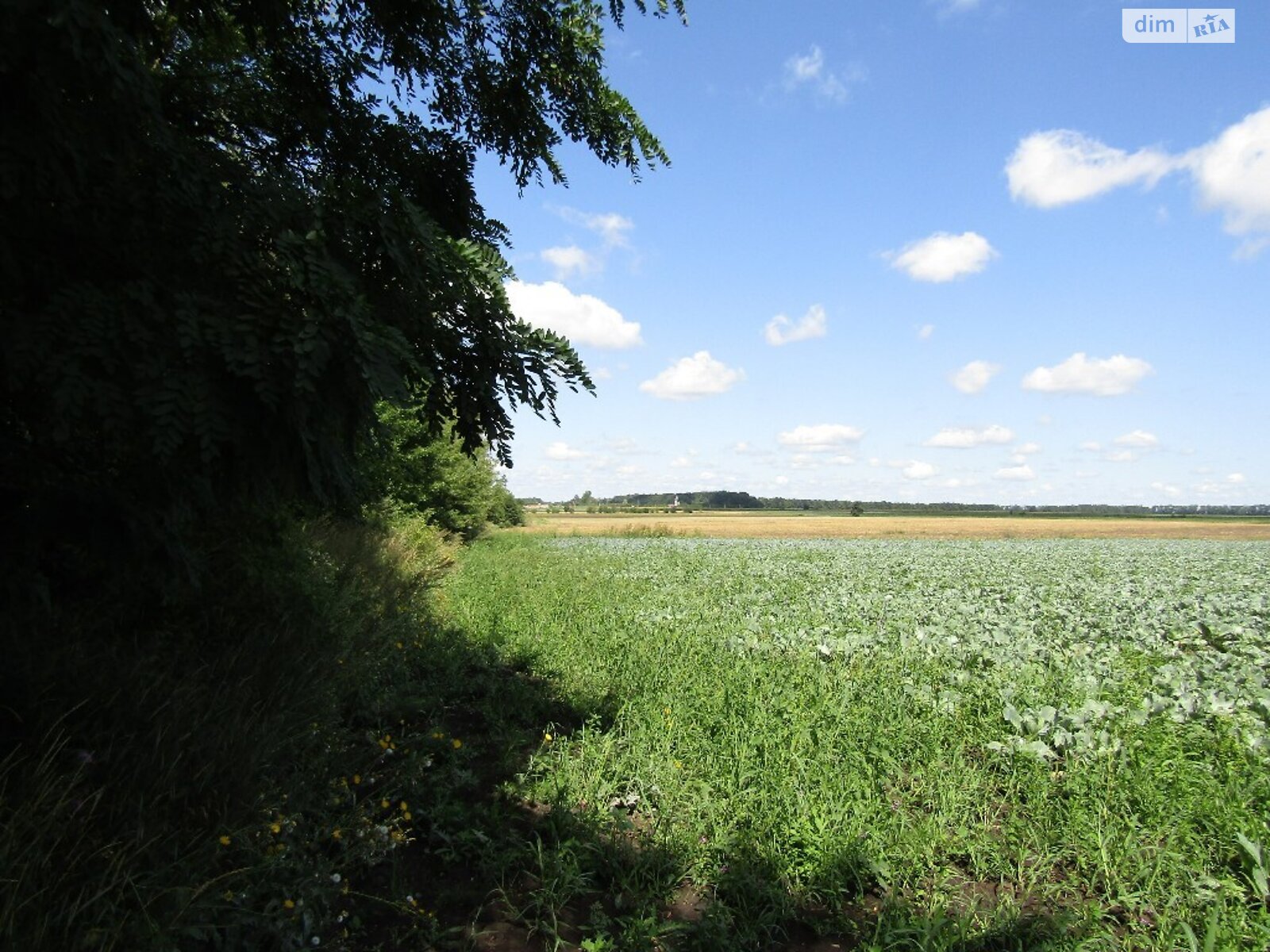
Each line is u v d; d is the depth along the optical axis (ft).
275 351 8.46
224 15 12.81
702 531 202.49
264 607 17.51
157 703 11.90
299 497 11.39
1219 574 71.92
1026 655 27.20
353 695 17.92
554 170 18.25
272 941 9.28
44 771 9.25
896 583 57.57
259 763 11.61
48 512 9.87
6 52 6.96
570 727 19.11
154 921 8.21
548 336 13.35
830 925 11.02
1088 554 110.93
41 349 7.64
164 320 8.48
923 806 14.69
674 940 10.48
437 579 37.63
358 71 14.90
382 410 14.75
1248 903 11.37
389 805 13.29
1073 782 14.61
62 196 8.40
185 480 10.16
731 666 24.48
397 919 10.62
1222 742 16.66
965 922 10.49
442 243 11.93
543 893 11.10
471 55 16.05
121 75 7.70
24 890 7.86
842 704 19.74
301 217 10.46
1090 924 10.68
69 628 12.52
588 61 16.78
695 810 13.93
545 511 395.96
